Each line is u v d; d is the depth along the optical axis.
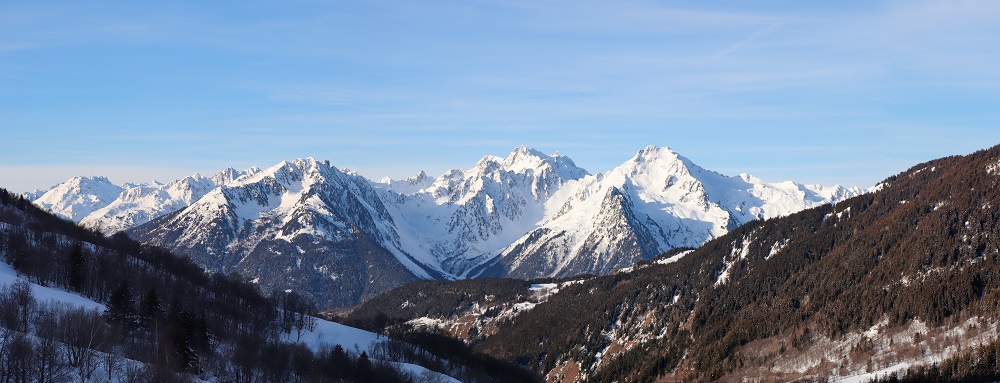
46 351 179.88
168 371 196.25
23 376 166.50
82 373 182.12
